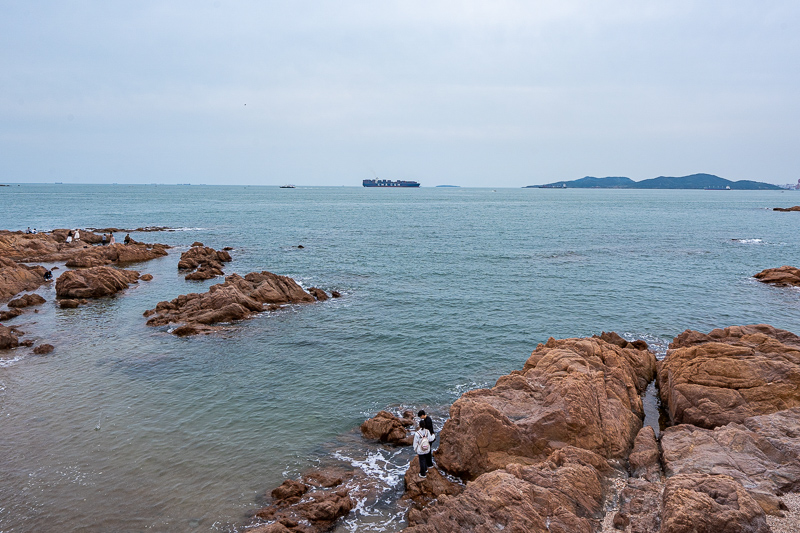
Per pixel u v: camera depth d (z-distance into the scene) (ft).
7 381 82.17
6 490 53.72
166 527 48.70
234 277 141.79
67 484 55.06
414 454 62.64
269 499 53.21
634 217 463.01
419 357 95.35
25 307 129.59
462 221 407.85
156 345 100.99
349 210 552.00
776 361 67.97
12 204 572.51
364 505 52.54
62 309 127.95
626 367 77.92
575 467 50.06
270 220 406.21
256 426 68.90
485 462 56.08
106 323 115.85
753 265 196.24
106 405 74.23
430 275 173.17
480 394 67.21
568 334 108.88
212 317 116.06
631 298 140.87
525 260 205.46
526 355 96.53
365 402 76.74
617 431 59.88
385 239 277.85
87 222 370.53
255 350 98.73
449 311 126.72
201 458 60.75
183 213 475.72
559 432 57.82
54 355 94.58
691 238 288.71
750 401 63.52
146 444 63.57
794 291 150.61
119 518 49.85
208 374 86.69
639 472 53.83
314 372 88.02
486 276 171.42
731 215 489.67
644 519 43.45
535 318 120.78
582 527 41.81
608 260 206.28
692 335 86.02
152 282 162.20
